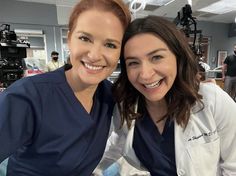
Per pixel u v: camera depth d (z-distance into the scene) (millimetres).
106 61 742
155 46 762
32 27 5754
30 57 5352
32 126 729
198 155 878
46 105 751
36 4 5691
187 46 848
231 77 5070
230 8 5930
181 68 859
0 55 2602
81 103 845
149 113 971
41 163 763
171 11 5996
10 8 5539
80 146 816
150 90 820
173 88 900
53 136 758
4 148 673
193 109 889
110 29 703
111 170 971
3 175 800
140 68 790
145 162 984
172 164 925
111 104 982
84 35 700
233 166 893
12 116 674
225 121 848
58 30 5965
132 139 978
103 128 919
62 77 817
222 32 8320
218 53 8336
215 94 861
